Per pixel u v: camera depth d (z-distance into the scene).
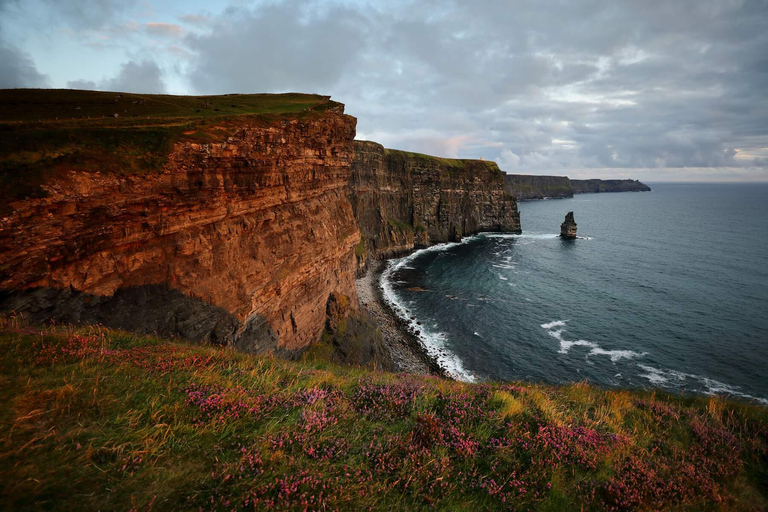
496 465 6.47
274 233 30.22
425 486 5.77
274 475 5.36
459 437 7.09
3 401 6.13
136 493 4.74
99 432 5.75
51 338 9.74
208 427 6.29
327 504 5.00
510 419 8.02
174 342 13.88
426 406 8.48
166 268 21.27
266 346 28.42
